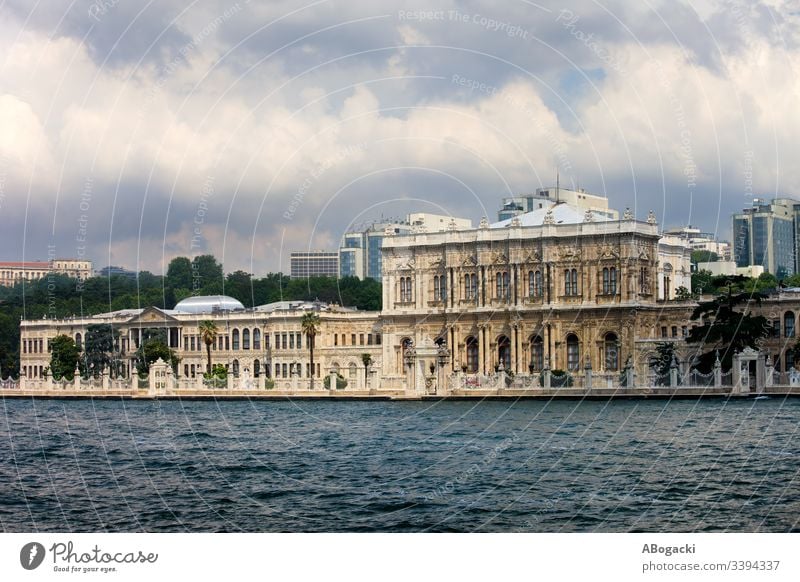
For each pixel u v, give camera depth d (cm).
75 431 13438
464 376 18562
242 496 8581
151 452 11138
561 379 17775
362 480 9200
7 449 11519
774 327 18688
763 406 14250
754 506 7850
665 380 17088
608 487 8588
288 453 10906
